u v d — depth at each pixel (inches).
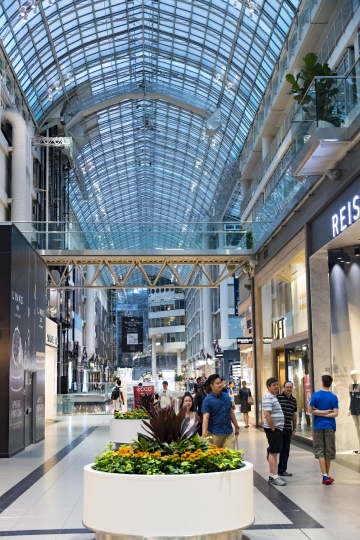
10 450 628.4
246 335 1273.4
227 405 356.8
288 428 457.4
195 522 233.3
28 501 380.2
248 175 1685.5
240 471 246.4
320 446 424.8
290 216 732.0
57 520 322.3
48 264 1081.4
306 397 697.0
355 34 829.8
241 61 1451.8
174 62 1727.4
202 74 1700.3
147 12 1542.8
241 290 1245.7
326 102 491.5
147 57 1768.0
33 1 1232.2
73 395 1483.8
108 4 1472.7
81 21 1499.8
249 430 893.8
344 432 537.3
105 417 1376.7
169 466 242.8
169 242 1048.2
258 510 337.4
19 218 1331.2
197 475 236.1
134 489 235.0
